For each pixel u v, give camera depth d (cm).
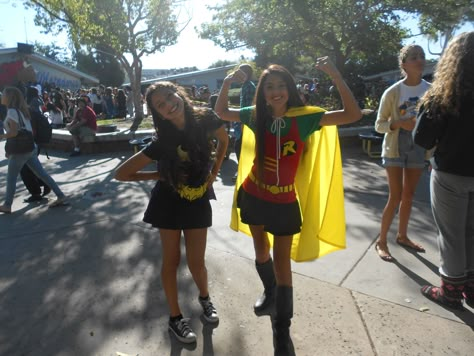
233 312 290
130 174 237
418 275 329
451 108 246
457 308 282
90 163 845
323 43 1694
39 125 604
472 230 277
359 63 2895
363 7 1438
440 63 256
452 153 255
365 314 280
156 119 234
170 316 267
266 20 1609
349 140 908
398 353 242
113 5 1180
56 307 301
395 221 443
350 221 450
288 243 255
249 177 265
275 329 251
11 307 302
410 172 353
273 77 235
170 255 254
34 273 354
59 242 420
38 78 3056
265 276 291
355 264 351
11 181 516
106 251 395
